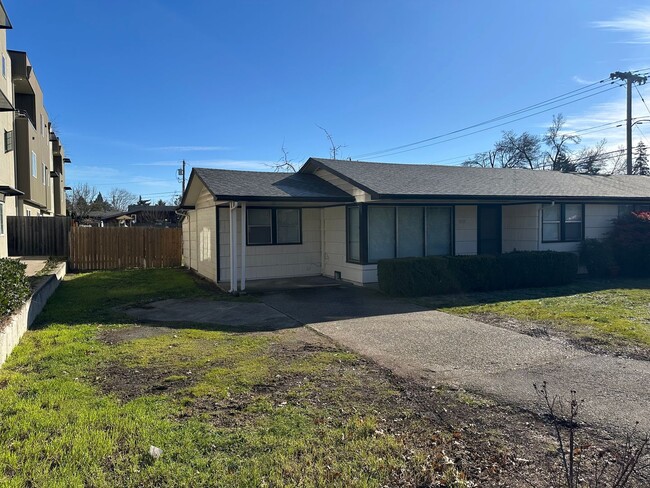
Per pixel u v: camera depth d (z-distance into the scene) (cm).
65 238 1880
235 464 295
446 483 280
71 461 293
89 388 430
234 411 383
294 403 402
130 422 350
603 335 641
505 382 462
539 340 627
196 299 989
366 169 1305
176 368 498
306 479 279
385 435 341
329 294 1045
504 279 1100
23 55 2028
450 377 478
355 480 280
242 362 522
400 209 1243
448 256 1084
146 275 1441
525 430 354
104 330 687
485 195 1152
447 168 1496
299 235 1352
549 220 1361
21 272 749
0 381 439
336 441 330
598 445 329
